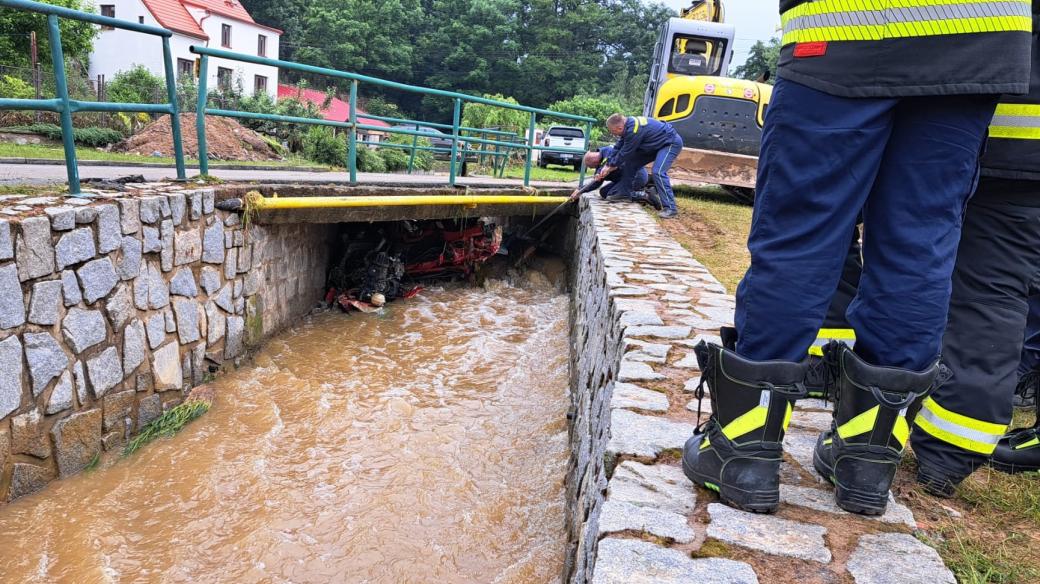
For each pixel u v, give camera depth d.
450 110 71.25
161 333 4.98
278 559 3.65
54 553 3.51
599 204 9.84
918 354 1.58
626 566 1.48
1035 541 1.80
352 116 7.57
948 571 1.51
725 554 1.53
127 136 15.66
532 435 5.30
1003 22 1.36
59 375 3.96
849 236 1.58
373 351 7.21
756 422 1.65
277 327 7.25
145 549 3.66
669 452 2.07
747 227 8.80
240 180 6.48
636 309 3.90
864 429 1.64
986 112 1.48
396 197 7.91
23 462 3.81
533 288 10.74
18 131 13.22
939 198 1.52
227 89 24.64
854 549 1.58
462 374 6.70
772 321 1.60
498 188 9.84
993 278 1.94
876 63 1.44
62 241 3.88
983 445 1.93
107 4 37.06
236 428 5.08
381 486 4.43
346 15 69.06
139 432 4.75
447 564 3.67
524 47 75.31
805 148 1.53
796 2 1.56
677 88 11.02
